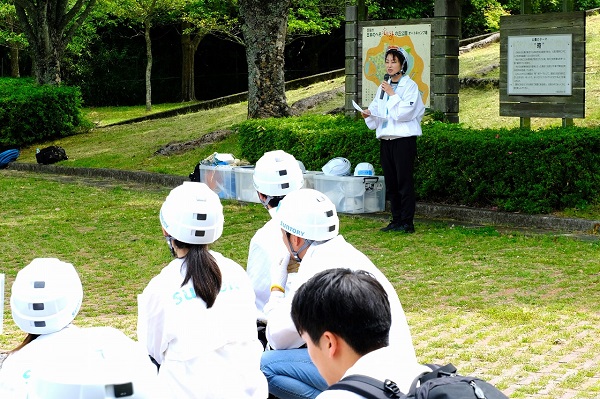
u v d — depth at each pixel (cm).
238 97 2430
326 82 2261
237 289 408
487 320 704
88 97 3462
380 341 264
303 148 1365
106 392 201
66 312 346
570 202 1096
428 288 807
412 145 1062
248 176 1317
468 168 1155
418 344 646
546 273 851
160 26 3331
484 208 1150
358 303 261
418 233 1067
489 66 1823
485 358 609
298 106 1902
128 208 1316
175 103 3222
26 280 345
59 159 1836
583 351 621
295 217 415
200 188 410
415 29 1286
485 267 883
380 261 927
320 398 251
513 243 989
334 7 2581
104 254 1020
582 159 1090
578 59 1145
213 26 2708
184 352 395
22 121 2092
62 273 350
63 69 3384
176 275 401
